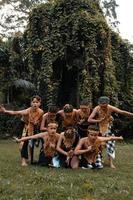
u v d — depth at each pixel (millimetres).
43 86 18406
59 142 8883
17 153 12180
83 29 17094
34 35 17734
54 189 6375
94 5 17969
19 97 20297
